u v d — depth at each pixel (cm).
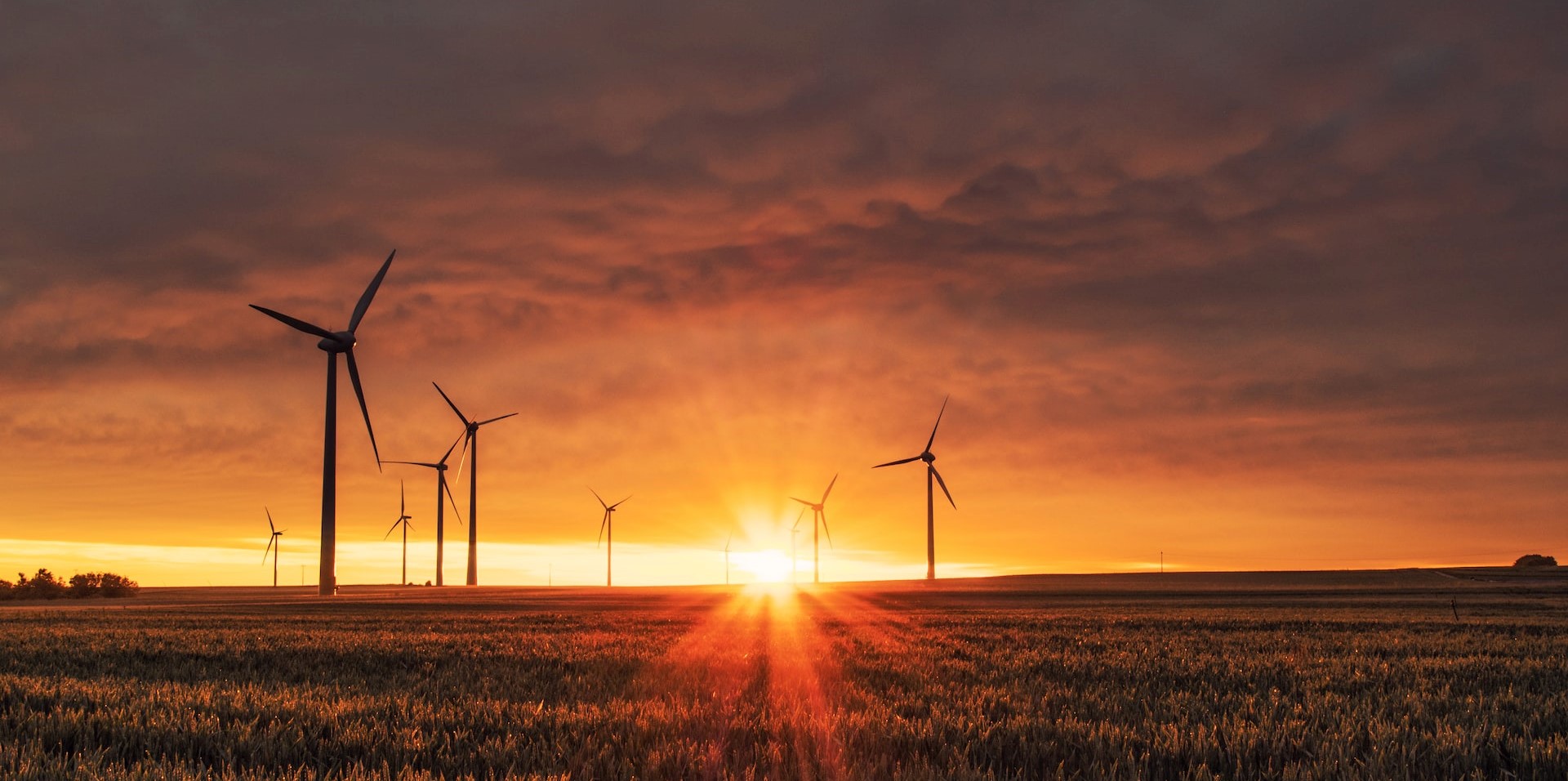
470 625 4178
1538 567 18138
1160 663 2162
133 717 1191
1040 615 5266
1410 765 918
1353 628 3947
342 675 1944
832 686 1633
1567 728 1174
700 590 13188
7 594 12838
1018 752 988
